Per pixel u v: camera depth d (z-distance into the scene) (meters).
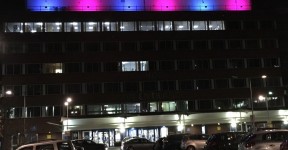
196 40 69.94
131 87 67.06
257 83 70.50
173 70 68.50
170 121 65.69
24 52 65.75
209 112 67.31
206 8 75.25
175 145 35.22
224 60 70.19
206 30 70.38
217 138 28.25
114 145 63.56
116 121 64.25
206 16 70.94
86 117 63.81
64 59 66.25
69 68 66.19
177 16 70.06
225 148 27.75
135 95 66.81
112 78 66.75
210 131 66.81
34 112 64.44
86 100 65.56
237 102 69.38
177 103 67.69
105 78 66.62
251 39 71.56
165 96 67.44
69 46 66.75
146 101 66.88
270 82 70.81
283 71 71.81
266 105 69.75
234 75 69.88
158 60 68.44
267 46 71.88
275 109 69.19
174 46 69.25
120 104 66.38
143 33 68.62
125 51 67.69
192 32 69.94
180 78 68.44
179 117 65.44
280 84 70.94
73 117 63.50
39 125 64.06
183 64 69.00
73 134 63.66
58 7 71.88
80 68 66.50
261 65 71.19
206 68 69.50
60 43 66.62
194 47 69.69
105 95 66.19
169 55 68.75
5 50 65.44
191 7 74.62
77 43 67.00
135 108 66.62
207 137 32.91
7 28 66.00
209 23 70.88
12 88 64.75
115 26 68.19
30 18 66.50
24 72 65.31
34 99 64.75
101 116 64.12
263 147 20.36
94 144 36.91
